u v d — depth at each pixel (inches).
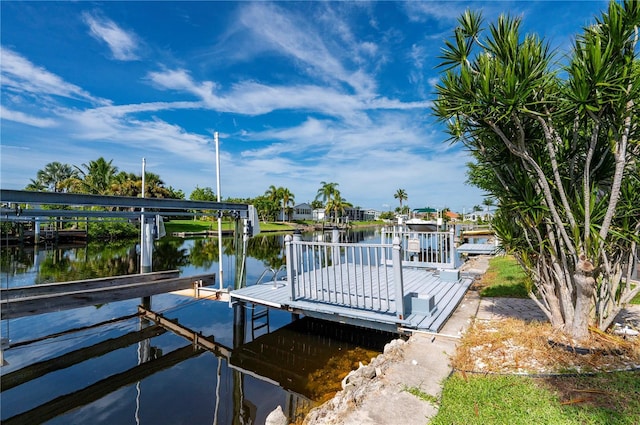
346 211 2546.8
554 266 133.3
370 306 182.5
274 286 247.4
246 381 175.3
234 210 282.0
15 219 193.8
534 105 123.0
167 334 244.8
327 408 111.3
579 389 96.7
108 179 1380.4
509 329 149.9
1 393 163.2
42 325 261.0
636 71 104.6
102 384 173.5
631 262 126.6
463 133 141.9
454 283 248.7
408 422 87.7
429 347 137.3
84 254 686.5
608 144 124.6
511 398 95.0
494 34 129.2
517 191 137.0
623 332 138.1
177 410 148.1
